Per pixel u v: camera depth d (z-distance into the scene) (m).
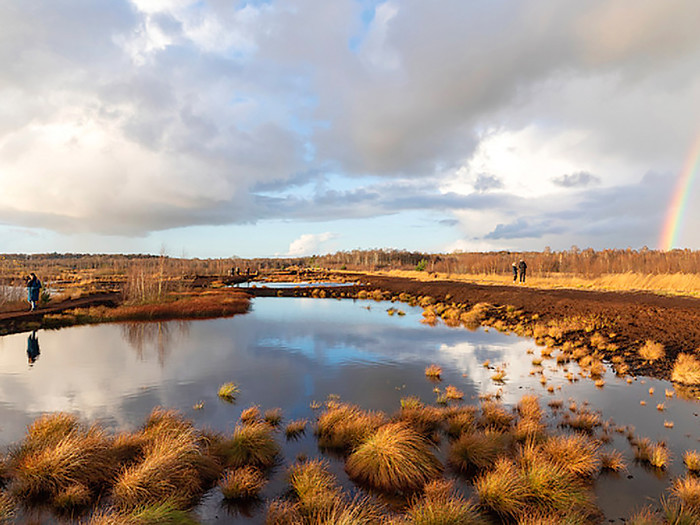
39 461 5.29
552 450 6.06
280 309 29.06
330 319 23.48
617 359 12.10
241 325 21.05
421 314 25.84
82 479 5.25
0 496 4.80
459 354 14.02
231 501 5.15
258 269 115.81
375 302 34.69
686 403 8.66
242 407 8.76
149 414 8.29
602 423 7.61
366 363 12.82
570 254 72.00
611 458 5.96
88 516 4.62
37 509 4.77
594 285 30.22
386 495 5.29
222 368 12.19
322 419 7.46
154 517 4.32
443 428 7.53
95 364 12.65
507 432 7.10
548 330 17.14
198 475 5.61
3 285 29.20
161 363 12.82
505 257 76.62
